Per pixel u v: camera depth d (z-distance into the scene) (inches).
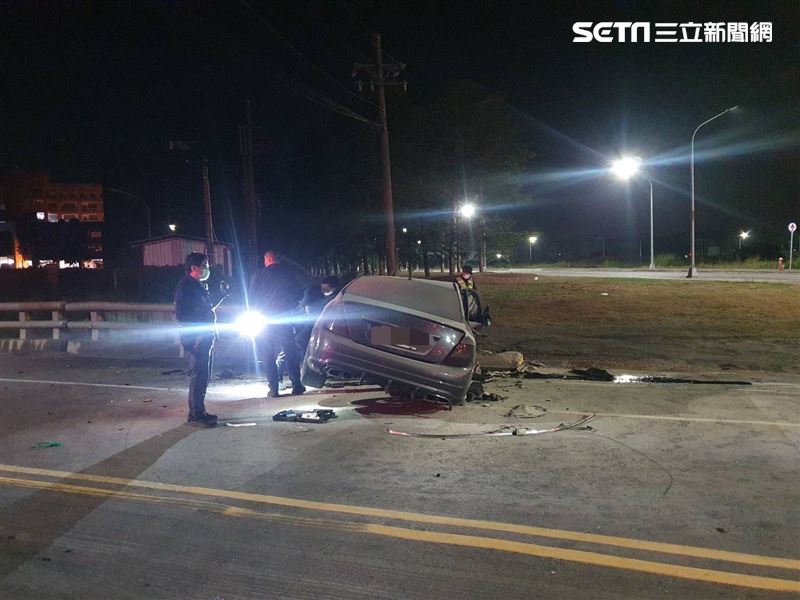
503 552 159.0
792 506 186.1
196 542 166.2
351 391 346.6
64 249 3553.2
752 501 189.9
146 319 655.8
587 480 209.0
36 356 495.2
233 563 154.9
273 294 335.0
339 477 213.6
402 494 198.2
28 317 871.1
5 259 3253.0
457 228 1765.5
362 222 1491.1
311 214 1551.4
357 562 154.7
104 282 1384.1
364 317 289.9
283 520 179.6
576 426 275.0
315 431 269.7
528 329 619.8
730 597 137.7
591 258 3331.7
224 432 270.2
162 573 150.4
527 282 1350.9
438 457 234.1
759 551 158.2
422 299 309.0
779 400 325.1
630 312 756.0
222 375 398.6
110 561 156.6
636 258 2874.0
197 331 278.2
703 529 171.2
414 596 139.2
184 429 275.0
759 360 448.8
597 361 450.9
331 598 138.9
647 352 484.7
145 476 216.1
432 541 165.5
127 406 320.2
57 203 6186.0
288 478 213.3
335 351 287.0
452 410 305.1
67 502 193.6
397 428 273.3
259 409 311.0
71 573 150.7
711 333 579.2
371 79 797.2
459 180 1690.5
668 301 861.2
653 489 200.4
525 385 369.7
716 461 227.1
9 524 178.2
